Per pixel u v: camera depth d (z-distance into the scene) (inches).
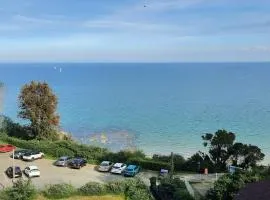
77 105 7755.9
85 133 4923.7
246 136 4817.9
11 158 2901.1
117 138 4608.8
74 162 2711.6
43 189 2161.7
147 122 5816.9
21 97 3405.5
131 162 2824.8
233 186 1996.8
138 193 2081.7
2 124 3533.5
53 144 3075.8
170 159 2856.8
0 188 2234.3
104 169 2645.2
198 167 2738.7
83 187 2121.1
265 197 1317.7
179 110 7140.8
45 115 3376.0
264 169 2524.6
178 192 2076.8
